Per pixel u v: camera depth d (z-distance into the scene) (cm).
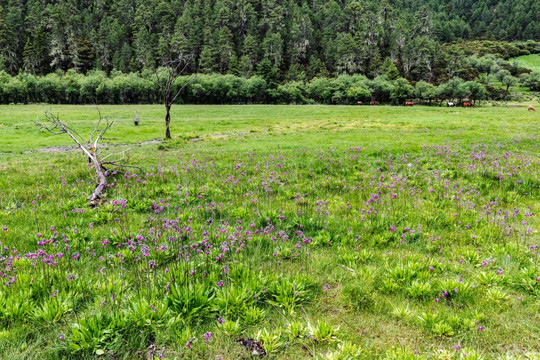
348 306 566
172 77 3347
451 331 488
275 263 722
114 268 690
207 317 522
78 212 1047
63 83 12800
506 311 539
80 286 573
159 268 689
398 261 730
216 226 941
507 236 859
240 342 475
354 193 1288
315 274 678
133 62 19650
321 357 433
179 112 7881
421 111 8162
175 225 851
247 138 3422
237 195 1280
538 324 507
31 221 960
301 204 1167
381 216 988
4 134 3644
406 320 525
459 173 1553
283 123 5231
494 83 19450
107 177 1514
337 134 3569
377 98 15238
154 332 478
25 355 432
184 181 1469
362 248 827
